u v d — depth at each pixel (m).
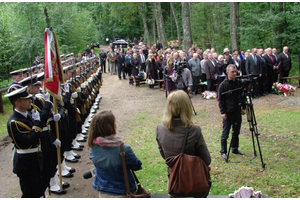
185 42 16.17
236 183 4.81
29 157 3.71
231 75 5.54
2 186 5.14
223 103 5.70
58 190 4.73
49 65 4.34
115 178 2.84
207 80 11.83
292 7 14.95
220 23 20.55
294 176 4.93
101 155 2.82
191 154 2.99
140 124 8.58
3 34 14.04
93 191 4.78
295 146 6.28
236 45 15.98
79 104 6.82
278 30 15.41
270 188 4.59
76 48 20.27
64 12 19.09
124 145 2.87
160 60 14.50
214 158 5.88
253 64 11.12
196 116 9.16
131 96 12.97
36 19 15.02
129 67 17.39
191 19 22.12
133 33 54.53
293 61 15.74
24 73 5.83
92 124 2.86
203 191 2.87
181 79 9.03
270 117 8.52
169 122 3.01
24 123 3.58
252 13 16.83
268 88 12.08
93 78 10.22
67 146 5.96
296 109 9.34
